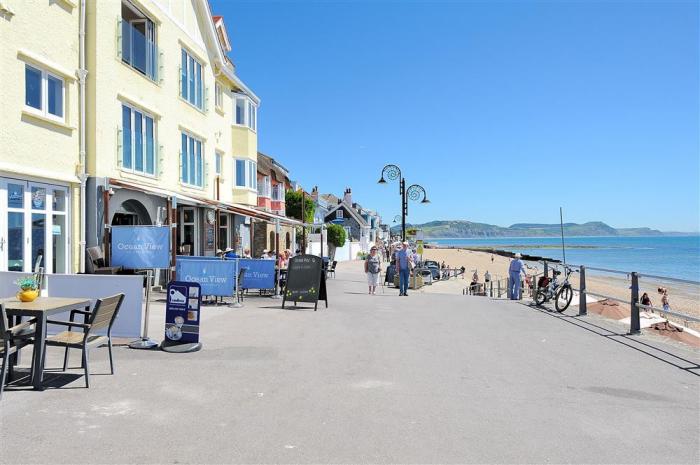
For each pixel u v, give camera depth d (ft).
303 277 47.91
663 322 44.39
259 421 17.71
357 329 36.68
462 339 33.53
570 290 48.01
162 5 62.49
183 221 73.15
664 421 18.54
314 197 217.97
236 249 90.33
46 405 18.79
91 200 48.14
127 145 55.01
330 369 24.94
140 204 57.93
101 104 49.37
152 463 14.32
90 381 21.97
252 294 58.70
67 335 22.71
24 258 40.57
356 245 225.97
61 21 45.16
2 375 19.30
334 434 16.71
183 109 68.85
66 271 45.68
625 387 22.81
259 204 122.01
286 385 22.06
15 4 39.40
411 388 22.04
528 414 19.07
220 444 15.71
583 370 25.67
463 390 21.91
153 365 24.91
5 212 38.63
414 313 46.44
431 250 413.59
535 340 33.50
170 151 64.75
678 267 238.48
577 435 17.11
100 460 14.40
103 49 49.75
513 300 63.26
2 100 38.19
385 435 16.75
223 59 81.05
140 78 57.26
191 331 28.40
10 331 19.66
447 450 15.69
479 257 311.27
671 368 26.27
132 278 28.91
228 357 26.94
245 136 92.27
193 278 48.14
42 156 42.57
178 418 17.81
